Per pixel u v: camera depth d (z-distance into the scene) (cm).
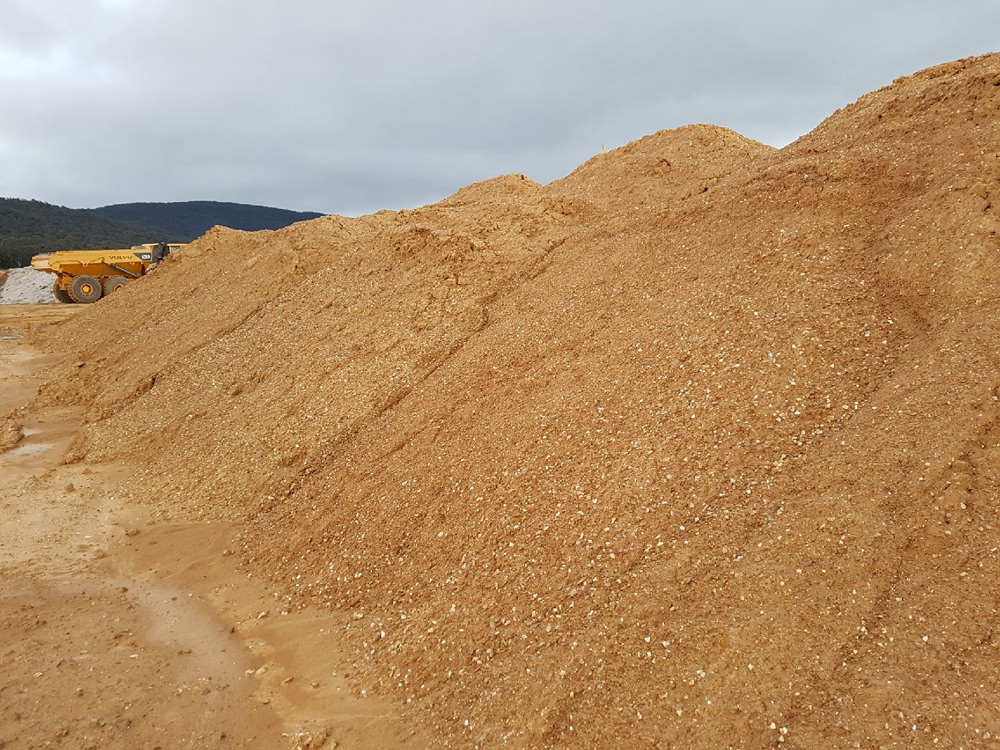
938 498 442
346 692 506
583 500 568
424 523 646
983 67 855
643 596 462
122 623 617
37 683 521
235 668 548
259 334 1267
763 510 490
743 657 401
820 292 673
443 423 782
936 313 603
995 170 675
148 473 961
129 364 1449
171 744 462
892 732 342
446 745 432
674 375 657
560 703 418
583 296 902
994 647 359
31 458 1068
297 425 921
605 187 1552
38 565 725
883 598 409
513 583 530
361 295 1214
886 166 799
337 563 660
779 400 580
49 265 2792
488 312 1034
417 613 553
